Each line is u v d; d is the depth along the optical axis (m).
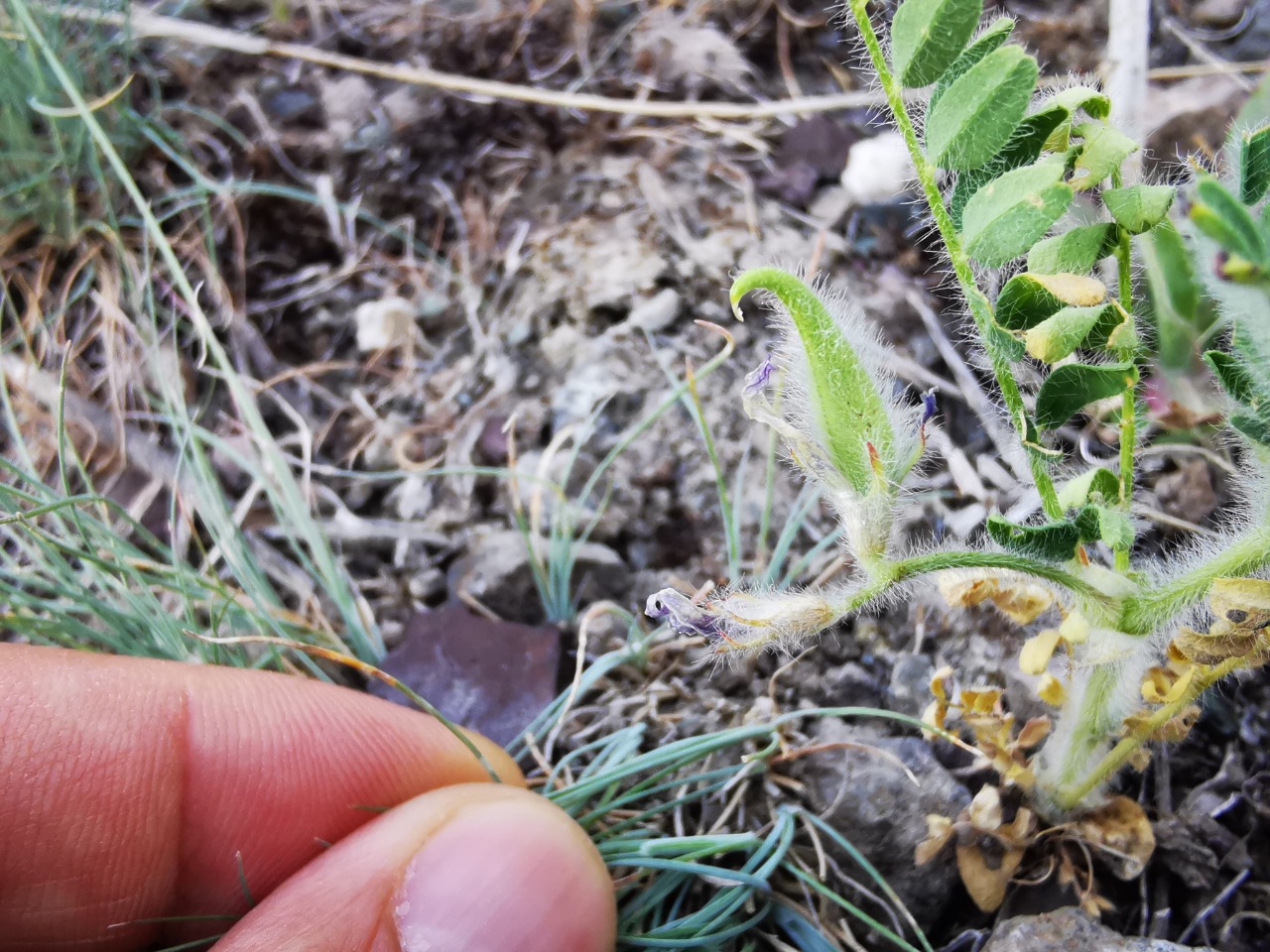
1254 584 0.05
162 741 0.07
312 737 0.07
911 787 0.07
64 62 0.11
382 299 0.10
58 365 0.10
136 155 0.11
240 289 0.11
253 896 0.08
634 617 0.08
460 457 0.09
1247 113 0.09
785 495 0.09
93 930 0.07
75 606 0.08
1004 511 0.08
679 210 0.10
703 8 0.12
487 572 0.09
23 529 0.09
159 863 0.07
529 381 0.09
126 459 0.10
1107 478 0.05
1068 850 0.07
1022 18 0.11
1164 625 0.05
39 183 0.10
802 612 0.05
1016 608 0.06
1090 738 0.06
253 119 0.11
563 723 0.08
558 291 0.10
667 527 0.09
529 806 0.07
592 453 0.09
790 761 0.07
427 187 0.11
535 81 0.11
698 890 0.07
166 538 0.09
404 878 0.06
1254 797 0.07
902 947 0.07
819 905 0.07
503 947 0.06
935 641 0.08
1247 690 0.07
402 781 0.07
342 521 0.09
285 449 0.10
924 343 0.09
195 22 0.12
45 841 0.07
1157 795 0.07
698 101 0.11
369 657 0.08
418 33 0.12
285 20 0.12
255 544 0.09
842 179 0.10
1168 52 0.10
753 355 0.09
